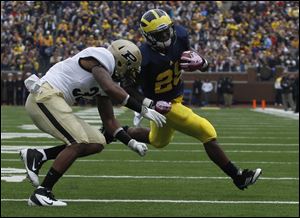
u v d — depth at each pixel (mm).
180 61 24031
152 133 24953
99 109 21672
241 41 115000
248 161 34688
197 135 24062
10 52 112625
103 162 33438
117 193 24047
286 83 93125
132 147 21344
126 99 20438
